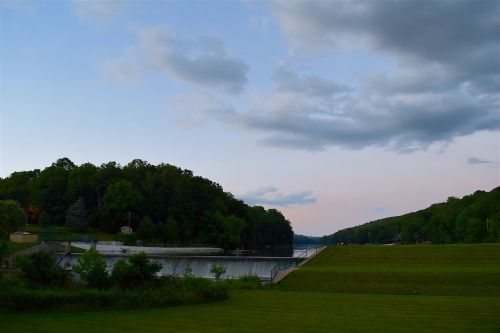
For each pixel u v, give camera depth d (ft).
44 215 446.60
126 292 88.89
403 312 81.51
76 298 83.82
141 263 98.32
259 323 71.00
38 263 93.76
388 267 147.64
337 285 123.54
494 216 359.05
